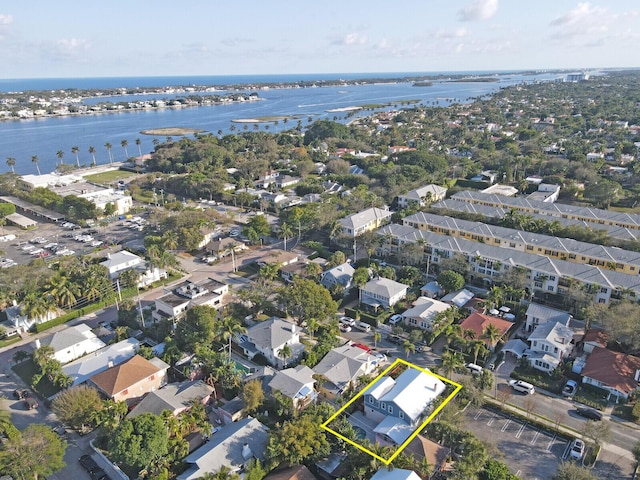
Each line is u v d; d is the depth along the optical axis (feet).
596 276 359.05
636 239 435.94
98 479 214.90
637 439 233.55
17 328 344.08
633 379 265.13
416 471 204.64
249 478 201.87
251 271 444.14
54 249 504.84
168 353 295.89
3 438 240.12
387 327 342.64
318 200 633.20
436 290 384.27
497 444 232.12
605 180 643.86
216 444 217.56
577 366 285.64
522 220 481.87
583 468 200.44
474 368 287.07
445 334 324.60
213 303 368.27
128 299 376.68
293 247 499.10
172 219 517.55
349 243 477.36
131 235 549.13
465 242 424.46
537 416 251.39
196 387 263.08
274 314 361.30
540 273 378.73
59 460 212.23
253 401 244.63
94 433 246.06
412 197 609.01
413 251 420.36
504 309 356.59
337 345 315.78
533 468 217.97
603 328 321.32
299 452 210.18
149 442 208.54
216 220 558.56
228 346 318.86
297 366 280.10
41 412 264.11
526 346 310.86
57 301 363.97
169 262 426.10
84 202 594.65
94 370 287.07
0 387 286.66
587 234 450.30
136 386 268.82
